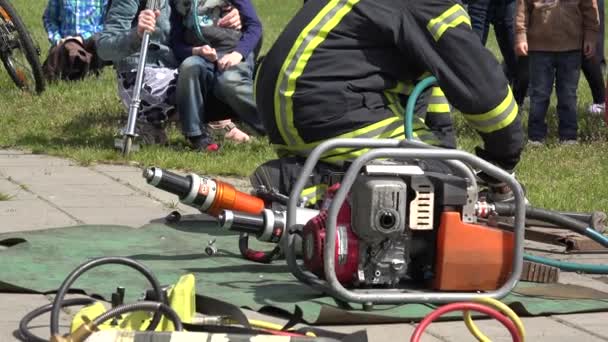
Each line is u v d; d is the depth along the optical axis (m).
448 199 13.52
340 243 13.30
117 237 17.14
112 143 26.98
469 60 14.93
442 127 17.08
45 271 14.70
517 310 13.67
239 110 26.11
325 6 15.94
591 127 31.88
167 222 18.50
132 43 25.59
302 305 13.45
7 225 18.20
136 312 11.34
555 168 25.47
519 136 15.40
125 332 10.31
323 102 15.57
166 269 15.18
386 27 15.30
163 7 26.45
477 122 15.22
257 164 24.52
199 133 26.00
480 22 33.88
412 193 13.45
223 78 25.75
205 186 14.88
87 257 15.65
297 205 14.69
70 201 20.47
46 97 33.50
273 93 16.02
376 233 13.20
